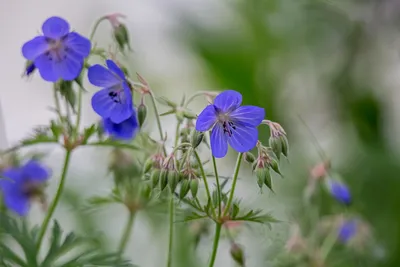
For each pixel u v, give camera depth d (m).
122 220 1.27
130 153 1.14
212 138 1.03
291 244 1.20
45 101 1.42
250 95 1.43
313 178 1.21
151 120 1.28
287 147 1.04
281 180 1.33
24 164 1.17
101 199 1.13
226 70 1.45
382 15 1.45
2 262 1.08
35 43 1.06
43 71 1.06
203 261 1.24
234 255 1.12
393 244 1.35
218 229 1.05
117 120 1.06
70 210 1.20
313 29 1.46
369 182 1.39
